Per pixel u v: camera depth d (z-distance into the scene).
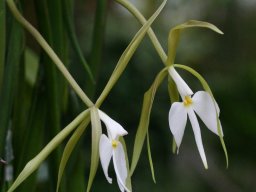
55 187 0.58
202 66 2.00
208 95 0.52
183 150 1.71
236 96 1.92
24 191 0.58
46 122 0.59
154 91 0.52
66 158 0.50
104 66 1.65
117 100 1.66
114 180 1.56
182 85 0.52
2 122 0.55
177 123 0.52
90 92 0.59
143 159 1.66
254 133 1.85
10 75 0.55
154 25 1.82
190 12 2.05
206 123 0.52
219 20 2.17
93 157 0.49
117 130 0.50
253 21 2.17
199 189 1.69
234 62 2.10
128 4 0.54
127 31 1.70
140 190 1.63
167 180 1.66
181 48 1.88
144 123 0.52
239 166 1.83
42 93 0.58
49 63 0.57
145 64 1.67
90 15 1.79
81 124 0.50
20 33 0.56
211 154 1.78
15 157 0.60
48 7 0.58
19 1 0.57
